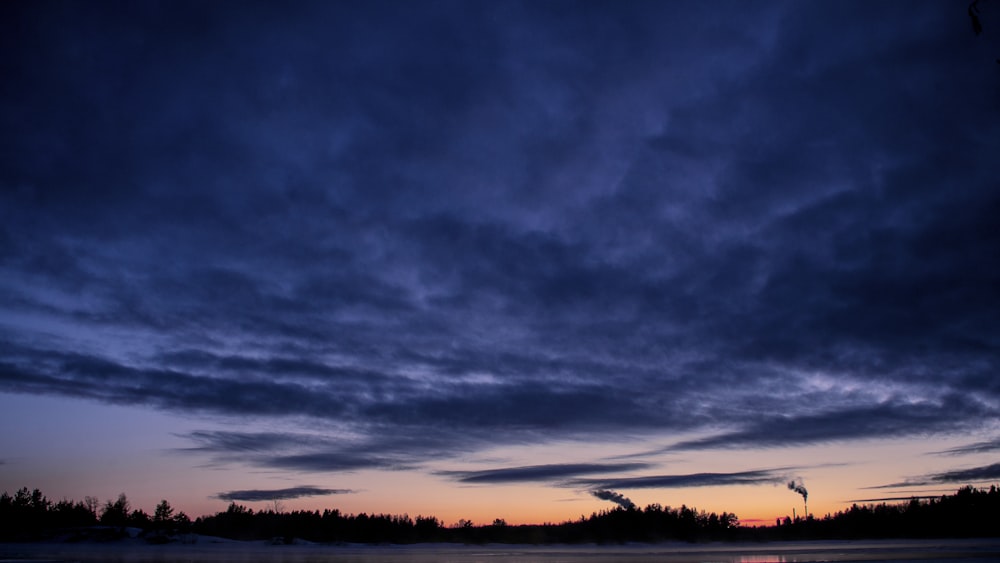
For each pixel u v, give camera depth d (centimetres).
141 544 14825
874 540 18250
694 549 12825
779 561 6444
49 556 7906
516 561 6594
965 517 19412
